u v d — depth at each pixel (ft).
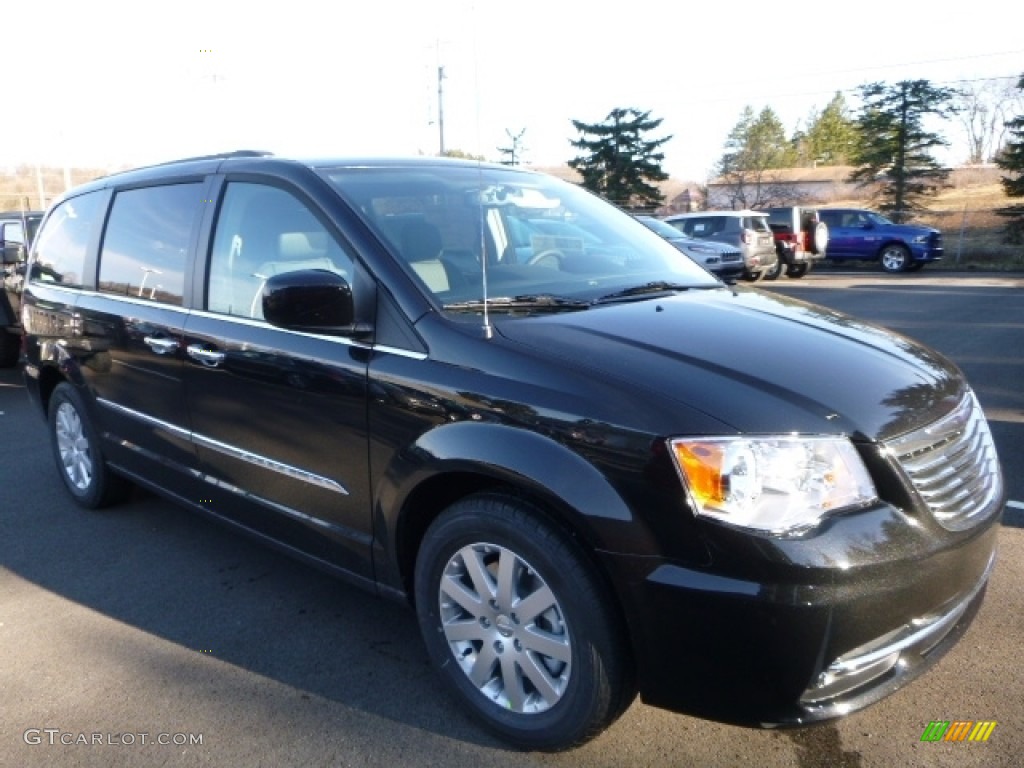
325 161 11.71
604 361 8.30
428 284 9.68
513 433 8.23
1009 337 33.94
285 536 11.28
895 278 67.77
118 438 14.46
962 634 8.57
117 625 11.74
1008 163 90.89
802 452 7.39
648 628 7.56
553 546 8.03
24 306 17.11
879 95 108.88
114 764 8.82
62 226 16.35
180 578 13.19
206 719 9.55
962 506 8.20
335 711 9.64
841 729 9.00
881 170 112.37
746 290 12.19
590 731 8.24
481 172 12.31
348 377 9.68
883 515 7.52
